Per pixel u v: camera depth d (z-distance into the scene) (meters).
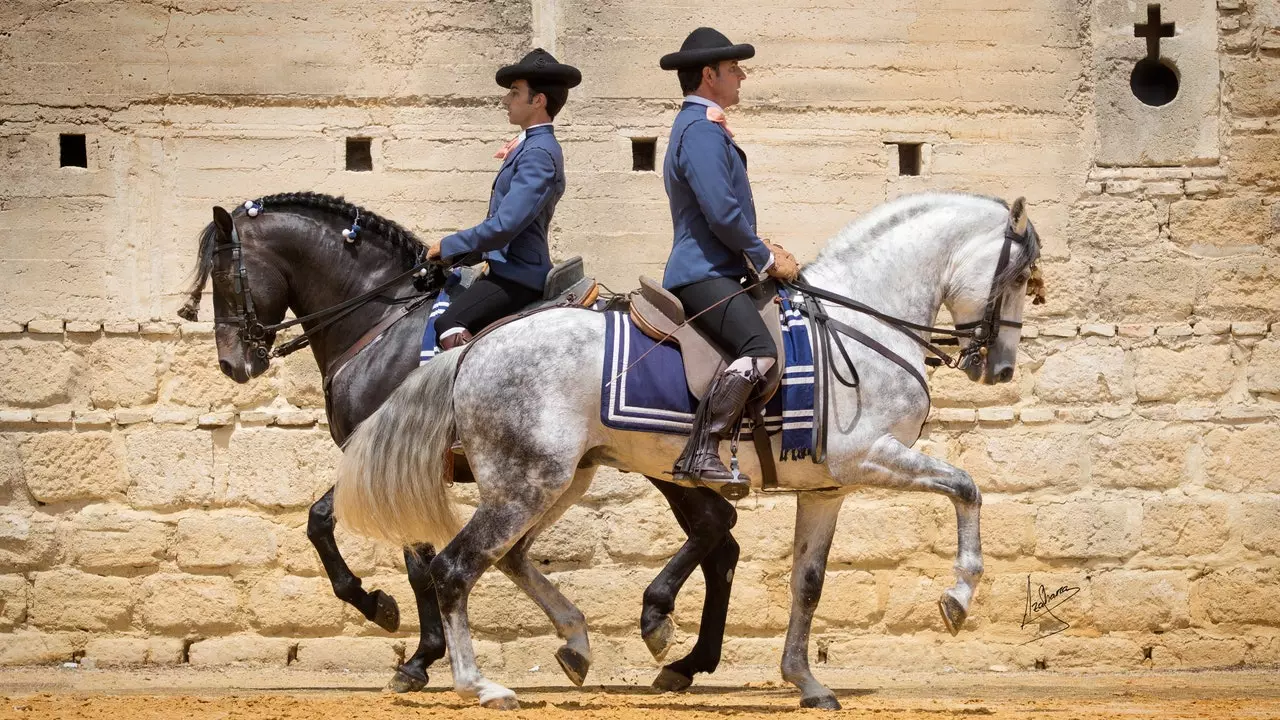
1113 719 8.25
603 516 12.20
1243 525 12.55
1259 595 12.49
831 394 8.39
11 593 12.03
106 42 12.45
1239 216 12.86
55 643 12.01
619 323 8.43
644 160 12.79
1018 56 12.92
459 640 8.29
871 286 8.83
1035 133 12.88
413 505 8.27
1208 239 12.83
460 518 8.56
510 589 12.07
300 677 11.49
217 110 12.49
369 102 12.58
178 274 12.39
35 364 12.19
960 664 12.23
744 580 12.16
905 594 12.29
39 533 12.08
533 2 12.68
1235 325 12.70
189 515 12.15
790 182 12.72
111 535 12.10
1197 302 12.75
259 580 12.12
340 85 12.55
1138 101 12.93
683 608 12.09
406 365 9.78
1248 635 12.49
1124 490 12.52
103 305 12.34
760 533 12.22
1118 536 12.45
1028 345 12.58
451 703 8.74
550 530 12.14
